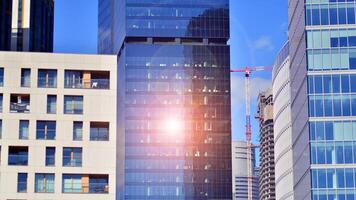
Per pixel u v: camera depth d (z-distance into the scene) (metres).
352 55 197.00
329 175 191.25
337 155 192.00
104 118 136.88
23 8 181.25
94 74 139.00
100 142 135.62
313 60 197.38
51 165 134.25
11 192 132.38
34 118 135.50
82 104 137.12
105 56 139.25
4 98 136.00
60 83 137.50
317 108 194.75
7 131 134.62
